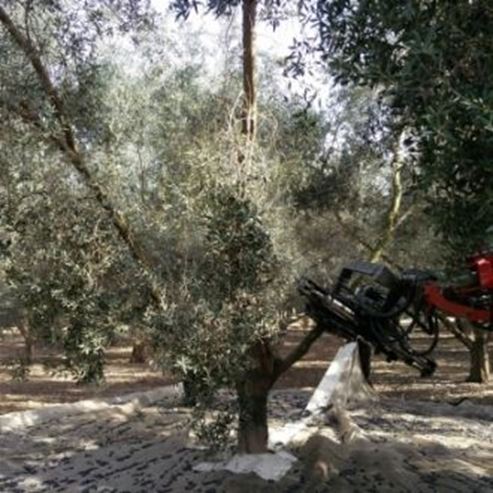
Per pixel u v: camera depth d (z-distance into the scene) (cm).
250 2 711
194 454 830
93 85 670
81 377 627
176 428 1039
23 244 607
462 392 1580
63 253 606
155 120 783
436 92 292
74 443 981
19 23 650
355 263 580
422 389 1628
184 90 925
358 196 1644
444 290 458
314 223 1752
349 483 730
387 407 1265
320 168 1445
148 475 775
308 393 1449
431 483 752
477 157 297
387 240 1623
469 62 294
